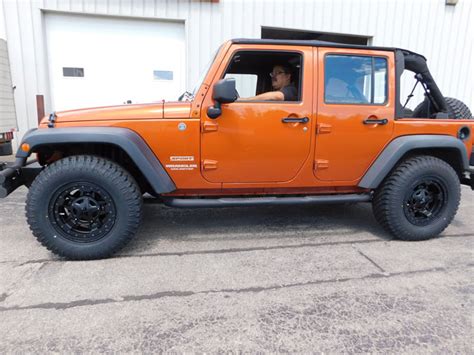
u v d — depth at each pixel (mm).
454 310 1929
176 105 2527
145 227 3205
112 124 2424
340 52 2670
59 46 6336
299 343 1641
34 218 2330
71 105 6578
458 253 2713
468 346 1634
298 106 2617
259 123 2576
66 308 1890
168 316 1837
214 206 2674
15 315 1818
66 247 2398
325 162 2754
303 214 3668
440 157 3113
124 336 1672
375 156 2830
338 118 2693
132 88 6754
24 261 2457
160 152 2506
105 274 2279
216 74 2520
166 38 6715
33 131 2430
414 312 1905
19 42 6113
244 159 2627
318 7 7203
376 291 2121
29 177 2625
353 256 2629
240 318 1829
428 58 8055
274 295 2061
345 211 3807
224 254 2633
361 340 1669
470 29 8141
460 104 3492
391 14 7648
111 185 2367
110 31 6461
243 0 6770
